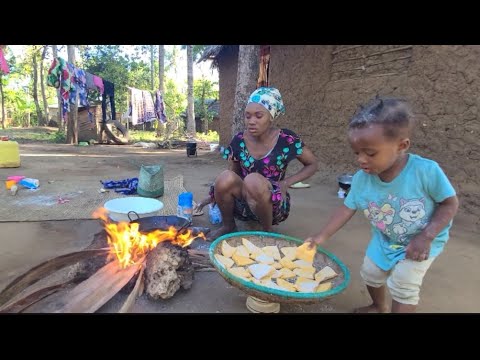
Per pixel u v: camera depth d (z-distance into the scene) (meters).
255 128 2.53
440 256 2.74
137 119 16.44
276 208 2.67
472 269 2.50
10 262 2.43
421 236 1.53
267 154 2.71
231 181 2.70
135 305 1.87
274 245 2.27
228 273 1.66
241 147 2.81
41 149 12.33
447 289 2.18
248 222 3.31
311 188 5.45
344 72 5.89
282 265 2.02
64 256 2.03
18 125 30.95
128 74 25.45
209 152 11.42
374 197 1.75
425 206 1.63
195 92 28.09
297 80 6.96
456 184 3.95
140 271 2.01
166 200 4.41
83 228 3.24
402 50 4.86
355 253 2.80
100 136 16.55
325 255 2.07
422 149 4.39
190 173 7.02
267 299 1.60
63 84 10.79
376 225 1.79
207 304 1.93
